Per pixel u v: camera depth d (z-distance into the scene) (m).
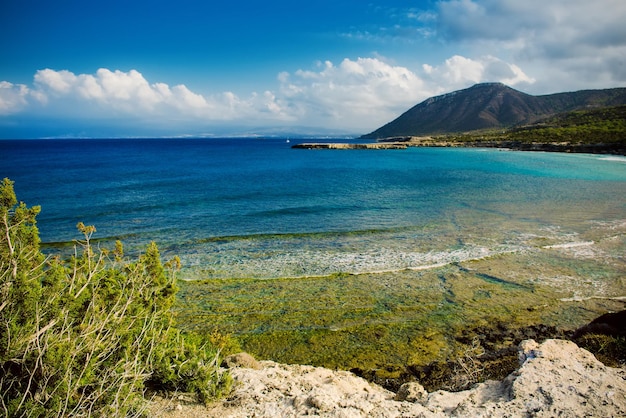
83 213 29.88
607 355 7.73
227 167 74.88
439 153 118.81
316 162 88.88
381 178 55.41
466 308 13.35
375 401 5.86
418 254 19.19
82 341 4.45
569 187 43.50
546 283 15.41
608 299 13.95
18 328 4.36
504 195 38.28
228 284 15.48
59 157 102.75
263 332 11.84
